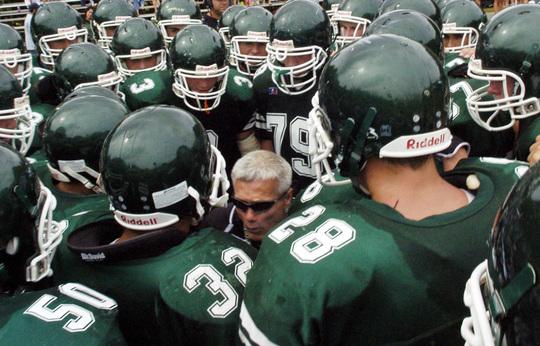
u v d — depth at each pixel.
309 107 3.11
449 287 1.16
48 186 2.16
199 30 3.12
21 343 1.24
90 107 2.04
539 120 2.05
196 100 3.16
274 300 1.15
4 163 1.41
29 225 1.46
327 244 1.17
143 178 1.55
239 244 1.62
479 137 2.38
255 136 3.43
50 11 4.79
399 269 1.14
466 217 1.19
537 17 2.03
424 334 1.18
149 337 1.60
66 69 3.29
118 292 1.57
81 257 1.56
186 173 1.61
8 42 4.07
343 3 4.23
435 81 1.24
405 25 2.47
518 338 0.81
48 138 2.03
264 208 2.00
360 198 1.32
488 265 0.92
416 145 1.23
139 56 4.07
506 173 1.33
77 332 1.27
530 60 2.00
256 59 4.31
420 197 1.24
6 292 1.45
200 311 1.44
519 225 0.83
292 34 3.04
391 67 1.22
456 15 3.62
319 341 1.15
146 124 1.60
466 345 0.95
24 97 2.62
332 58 1.35
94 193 2.08
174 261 1.54
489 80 2.13
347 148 1.29
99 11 5.67
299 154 3.19
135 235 1.65
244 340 1.20
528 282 0.79
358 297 1.13
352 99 1.25
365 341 1.17
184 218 1.68
